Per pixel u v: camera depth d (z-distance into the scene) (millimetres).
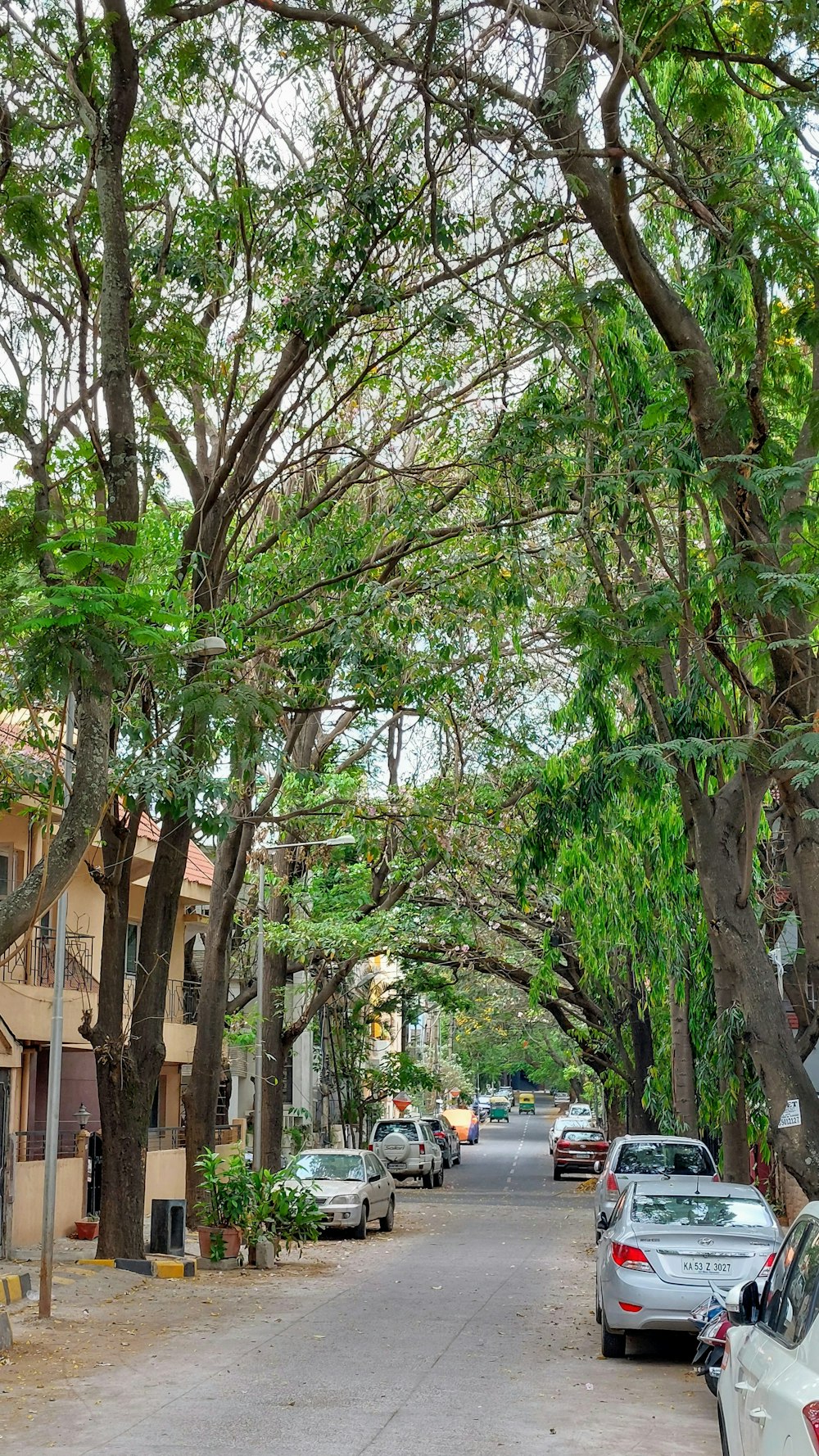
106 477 11805
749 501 11984
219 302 17312
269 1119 31719
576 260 16953
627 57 11219
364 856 30453
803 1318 5395
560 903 25281
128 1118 19500
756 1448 5387
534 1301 16750
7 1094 18953
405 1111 59969
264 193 16156
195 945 40969
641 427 12836
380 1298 16922
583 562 16656
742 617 12094
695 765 14508
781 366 13367
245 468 18047
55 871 9688
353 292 15953
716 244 13250
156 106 15539
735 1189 13445
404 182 15445
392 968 62781
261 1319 14945
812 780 12117
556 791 18766
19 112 14023
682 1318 11977
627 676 14453
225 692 11242
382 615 17062
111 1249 19219
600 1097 65938
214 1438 9344
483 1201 37000
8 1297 15414
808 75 11531
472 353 17562
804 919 12312
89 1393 10930
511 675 24625
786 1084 12547
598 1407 10445
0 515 11906
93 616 9578
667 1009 26375
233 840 25250
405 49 13555
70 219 13852
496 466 15781
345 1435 9445
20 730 19734
